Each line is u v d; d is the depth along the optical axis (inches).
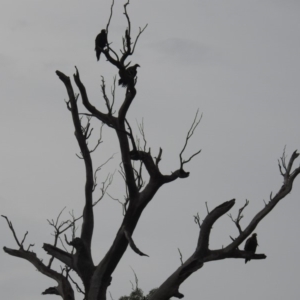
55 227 2214.6
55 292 2193.7
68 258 2185.0
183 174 2124.8
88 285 2158.0
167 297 2057.1
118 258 2153.1
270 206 2031.3
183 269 2042.3
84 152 2219.5
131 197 2133.4
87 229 2210.9
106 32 2078.0
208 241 2048.5
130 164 2124.8
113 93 2158.0
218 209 2048.5
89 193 2224.4
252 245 2215.8
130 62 2096.5
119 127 2129.7
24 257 2219.5
